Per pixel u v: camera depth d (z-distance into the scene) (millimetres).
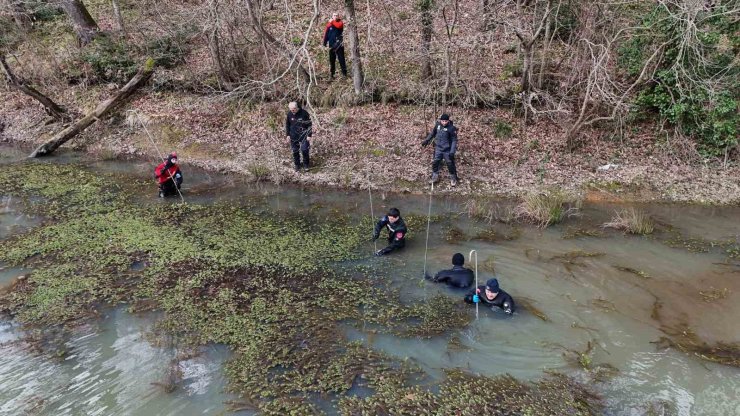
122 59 17594
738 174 11945
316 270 8844
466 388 6020
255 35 16562
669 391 5969
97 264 9078
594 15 12516
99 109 16062
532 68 13500
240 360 6566
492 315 7434
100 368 6457
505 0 12312
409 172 12750
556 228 10289
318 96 15211
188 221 10859
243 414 5684
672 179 11922
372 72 15414
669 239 9758
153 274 8727
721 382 6109
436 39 13625
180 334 7121
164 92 17000
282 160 13750
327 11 17578
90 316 7582
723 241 9641
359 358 6566
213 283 8422
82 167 14398
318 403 5832
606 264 8828
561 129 13430
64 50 18703
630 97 13078
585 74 13039
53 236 10172
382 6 16266
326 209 11445
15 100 18047
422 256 9258
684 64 11781
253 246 9711
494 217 10797
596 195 11633
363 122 14438
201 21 14969
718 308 7551
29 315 7625
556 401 5805
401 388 6035
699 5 10461
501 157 12984
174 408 5770
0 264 9125
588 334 6980
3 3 17859
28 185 12992
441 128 11727
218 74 16203
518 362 6469
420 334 7047
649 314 7418
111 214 11203
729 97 11648
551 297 7859
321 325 7262
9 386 6137
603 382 6105
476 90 14180
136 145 15461
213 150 14656
